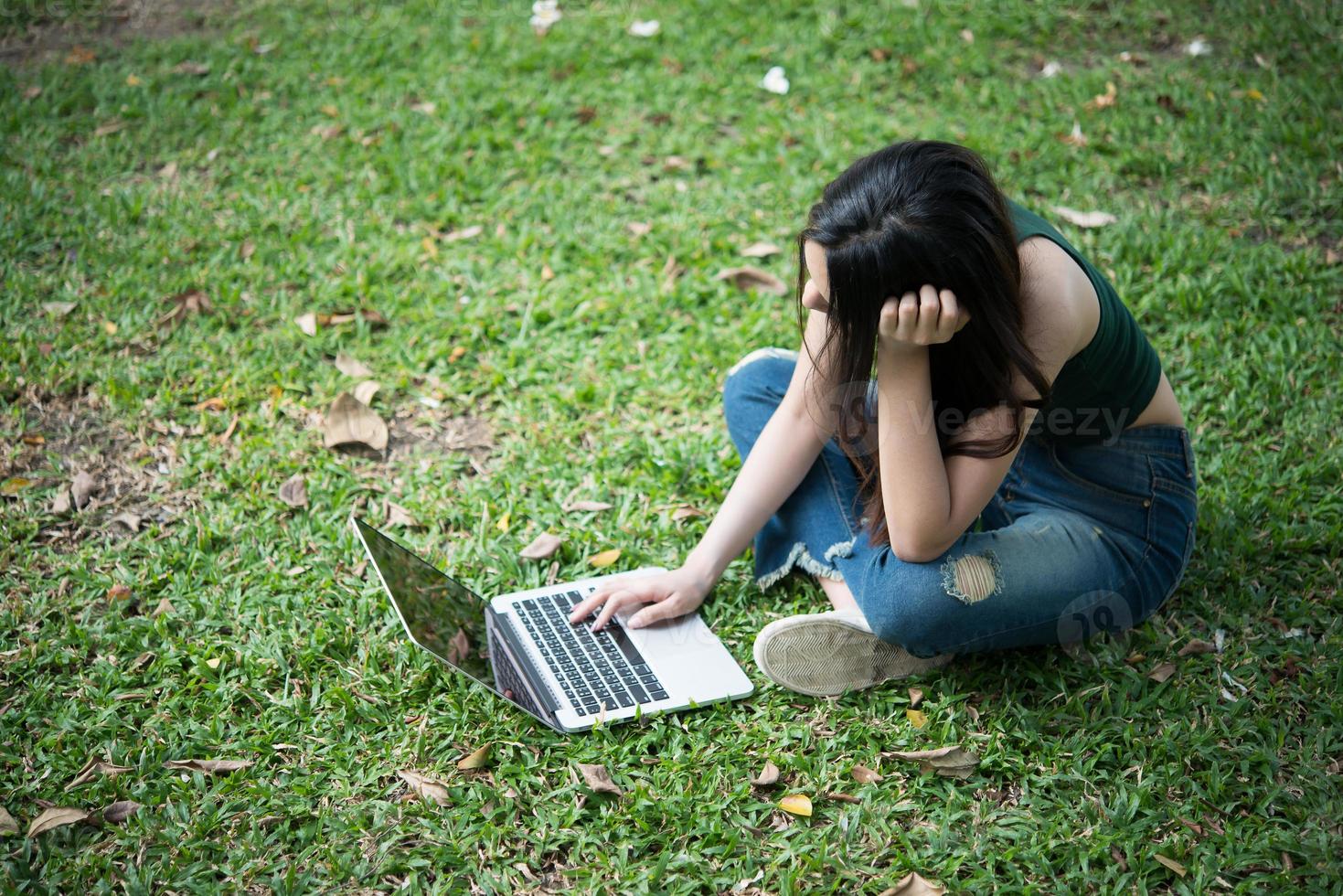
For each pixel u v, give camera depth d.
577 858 2.31
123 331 3.84
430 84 5.24
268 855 2.32
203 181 4.64
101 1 5.93
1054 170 4.55
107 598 2.95
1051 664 2.71
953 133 4.80
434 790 2.43
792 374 3.02
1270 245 4.04
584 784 2.42
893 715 2.61
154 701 2.68
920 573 2.46
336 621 2.86
